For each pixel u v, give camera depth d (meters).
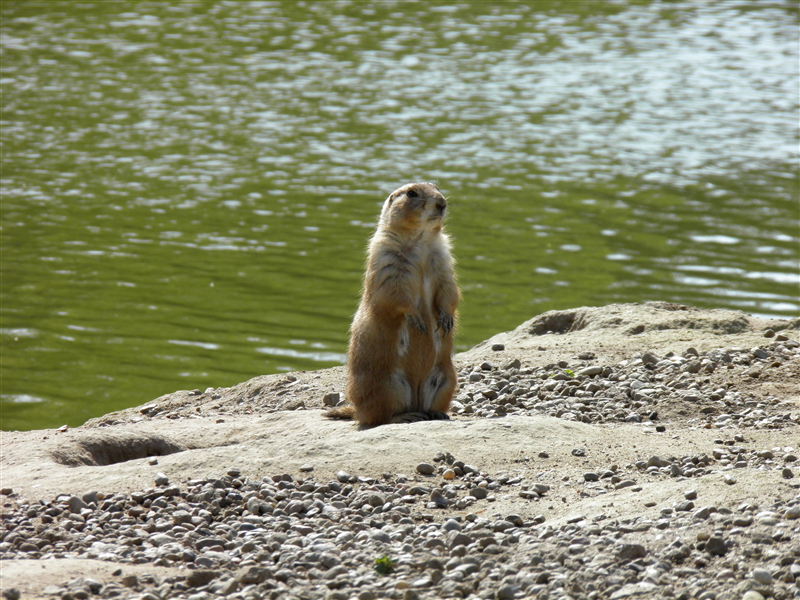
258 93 39.31
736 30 53.41
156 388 14.76
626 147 32.22
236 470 6.74
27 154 30.20
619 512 5.57
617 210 25.75
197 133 33.38
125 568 5.12
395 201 8.26
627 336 11.20
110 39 49.28
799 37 51.41
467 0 61.75
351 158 30.50
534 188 27.67
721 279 20.59
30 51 45.91
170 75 42.25
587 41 50.62
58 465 7.09
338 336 17.27
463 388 9.80
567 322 12.43
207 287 19.83
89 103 37.19
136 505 6.22
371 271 8.29
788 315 18.25
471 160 30.36
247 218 24.75
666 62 45.75
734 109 37.44
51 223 23.86
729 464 6.75
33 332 17.09
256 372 15.52
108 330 17.30
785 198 26.94
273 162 30.02
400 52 47.44
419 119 35.59
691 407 8.57
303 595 4.74
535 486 6.32
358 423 8.34
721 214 25.48
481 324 17.61
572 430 7.52
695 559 4.82
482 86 40.94
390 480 6.58
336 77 42.41
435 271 8.48
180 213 25.03
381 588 4.83
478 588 4.77
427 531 5.65
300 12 57.50
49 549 5.53
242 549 5.49
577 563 4.91
